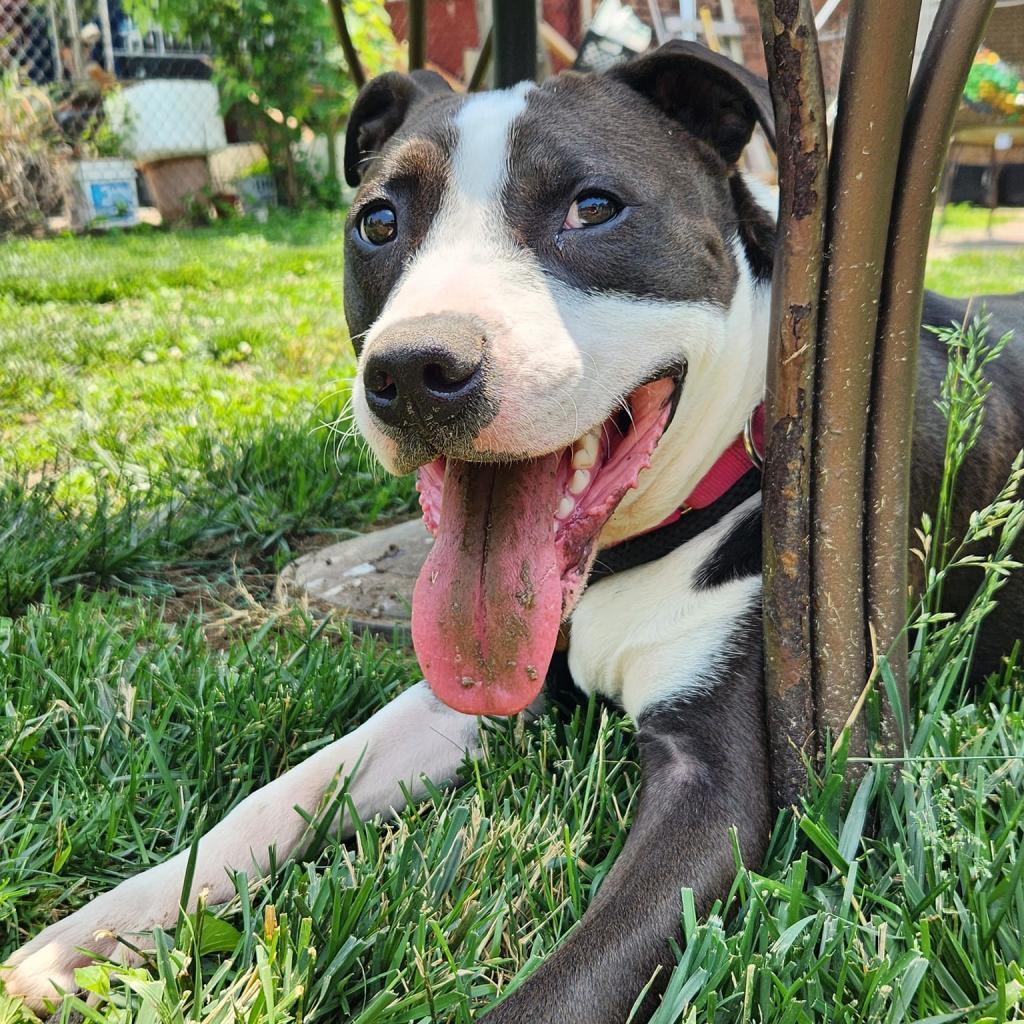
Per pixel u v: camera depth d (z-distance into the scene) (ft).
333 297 5.12
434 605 1.20
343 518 2.48
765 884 1.05
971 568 1.49
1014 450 1.52
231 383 3.53
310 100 8.52
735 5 5.95
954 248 6.63
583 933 1.01
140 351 4.00
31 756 1.43
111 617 1.84
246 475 2.56
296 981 1.00
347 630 1.77
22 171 7.50
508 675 1.17
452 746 1.42
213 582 2.17
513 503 1.22
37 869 1.23
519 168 1.24
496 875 1.17
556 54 5.87
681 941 1.02
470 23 6.55
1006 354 1.59
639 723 1.31
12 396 3.41
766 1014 0.95
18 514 2.26
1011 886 1.04
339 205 8.85
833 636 1.15
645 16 5.68
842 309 1.07
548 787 1.31
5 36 8.59
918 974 0.95
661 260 1.25
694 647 1.28
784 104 1.05
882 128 1.03
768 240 1.42
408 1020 0.99
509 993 0.97
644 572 1.35
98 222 7.84
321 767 1.35
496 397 1.09
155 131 8.24
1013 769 1.23
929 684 1.35
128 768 1.41
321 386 3.44
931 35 1.06
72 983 1.09
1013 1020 0.92
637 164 1.27
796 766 1.18
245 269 5.93
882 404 1.11
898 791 1.18
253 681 1.57
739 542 1.31
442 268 1.19
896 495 1.13
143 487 2.54
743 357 1.37
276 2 8.23
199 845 1.24
